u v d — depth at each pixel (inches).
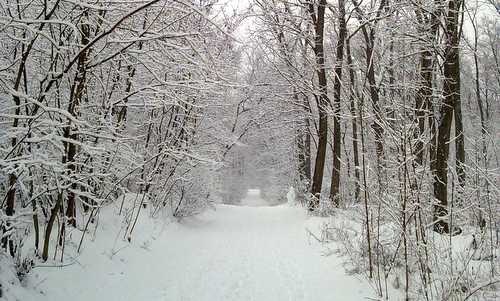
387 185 245.8
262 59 778.2
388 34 428.5
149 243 382.0
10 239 207.6
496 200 288.0
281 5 664.4
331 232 398.9
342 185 654.5
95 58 276.7
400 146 226.1
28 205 233.3
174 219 538.0
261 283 283.9
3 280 182.2
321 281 279.3
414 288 234.2
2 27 205.0
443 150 368.8
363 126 258.4
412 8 446.6
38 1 229.9
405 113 229.9
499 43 868.0
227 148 685.9
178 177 488.4
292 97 770.2
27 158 202.1
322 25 631.8
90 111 311.1
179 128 479.2
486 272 239.0
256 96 800.9
